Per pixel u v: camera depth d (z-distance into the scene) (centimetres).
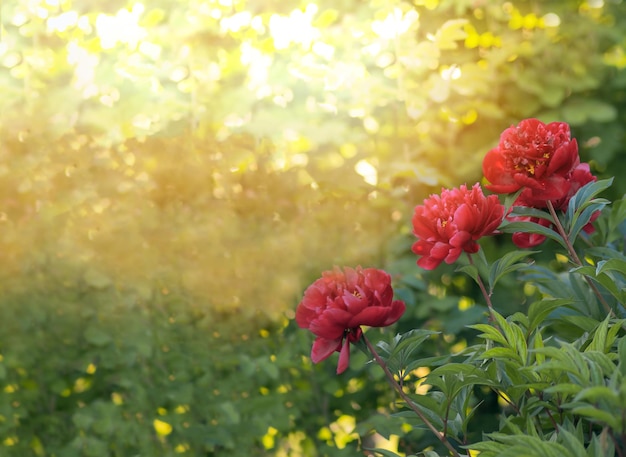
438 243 143
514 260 152
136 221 269
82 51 273
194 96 274
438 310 265
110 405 261
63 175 270
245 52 278
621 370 119
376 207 275
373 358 151
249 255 271
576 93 275
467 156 275
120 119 269
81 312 268
